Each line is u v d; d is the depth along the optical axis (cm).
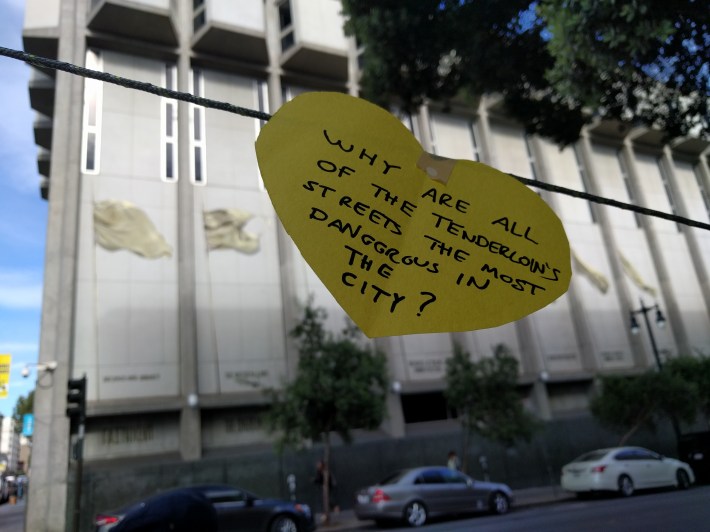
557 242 187
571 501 1600
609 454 1603
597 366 2631
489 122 2875
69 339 1728
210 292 2008
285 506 1155
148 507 228
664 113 870
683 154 3491
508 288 175
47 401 1656
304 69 2425
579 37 632
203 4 2262
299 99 174
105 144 2005
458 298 169
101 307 1833
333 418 1574
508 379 1850
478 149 2783
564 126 960
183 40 2230
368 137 178
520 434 1839
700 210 3412
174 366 1880
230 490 1123
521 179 251
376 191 173
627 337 2791
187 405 1819
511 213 185
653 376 2080
